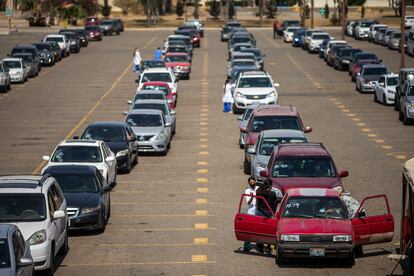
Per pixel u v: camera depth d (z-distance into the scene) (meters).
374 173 68.00
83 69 153.38
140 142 77.06
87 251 46.69
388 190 61.56
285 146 57.16
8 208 42.47
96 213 49.62
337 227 42.81
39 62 150.00
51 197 44.09
